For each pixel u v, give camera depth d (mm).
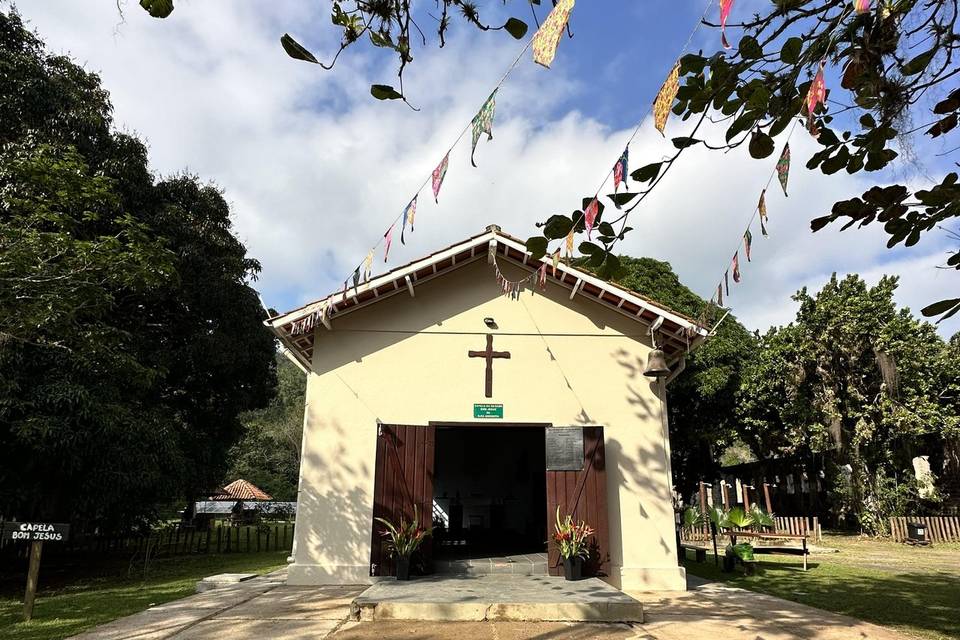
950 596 7867
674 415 21703
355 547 8406
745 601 7410
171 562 14344
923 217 2967
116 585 10352
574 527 8219
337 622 6035
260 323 17375
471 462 15992
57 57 13188
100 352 9789
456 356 9227
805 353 19000
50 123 12180
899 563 12219
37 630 6004
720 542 16938
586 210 2713
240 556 15938
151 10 1881
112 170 13133
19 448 10094
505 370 9203
